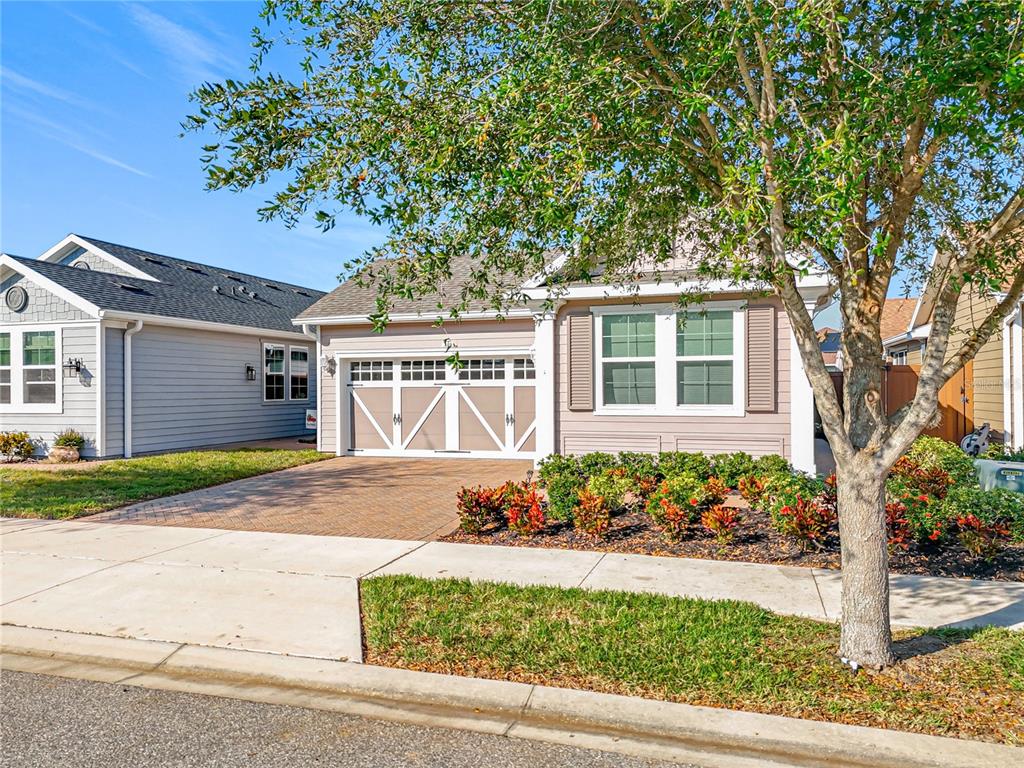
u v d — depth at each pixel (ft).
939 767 10.40
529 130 12.50
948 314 12.61
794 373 34.45
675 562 21.34
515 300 18.86
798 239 13.42
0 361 52.70
